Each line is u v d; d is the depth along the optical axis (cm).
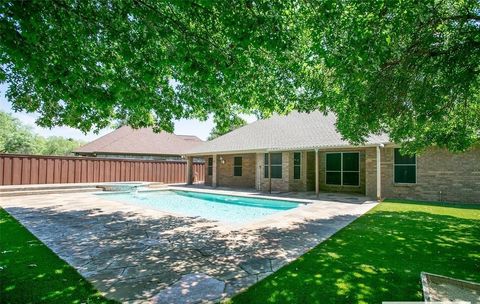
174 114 656
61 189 1436
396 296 311
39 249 477
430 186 1130
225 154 1897
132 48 385
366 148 1266
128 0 336
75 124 719
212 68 412
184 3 325
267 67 492
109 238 554
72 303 290
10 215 805
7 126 3709
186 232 604
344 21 359
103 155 2212
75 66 396
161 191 1720
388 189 1221
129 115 713
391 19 351
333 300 302
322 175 1529
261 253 462
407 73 457
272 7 330
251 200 1283
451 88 446
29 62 345
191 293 317
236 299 303
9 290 319
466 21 402
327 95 565
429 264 409
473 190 1041
